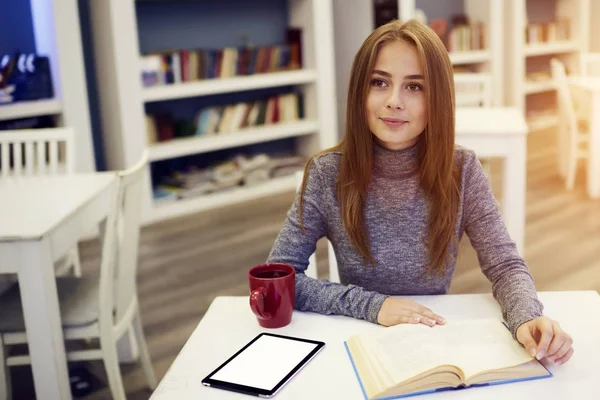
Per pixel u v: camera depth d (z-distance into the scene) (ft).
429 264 4.40
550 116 24.38
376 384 3.13
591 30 24.26
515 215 9.66
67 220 6.41
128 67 14.19
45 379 6.09
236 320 4.07
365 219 4.42
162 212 15.19
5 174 9.34
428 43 3.94
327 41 17.44
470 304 4.13
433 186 4.25
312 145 18.10
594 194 14.96
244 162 16.81
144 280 11.46
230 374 3.36
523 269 4.15
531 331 3.47
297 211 4.63
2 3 13.93
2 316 6.59
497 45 21.43
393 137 4.05
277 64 17.28
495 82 21.58
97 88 15.02
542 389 3.10
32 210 6.59
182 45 16.71
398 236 4.40
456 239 4.46
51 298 6.00
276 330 3.90
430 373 3.09
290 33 17.78
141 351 7.66
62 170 13.07
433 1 21.62
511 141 9.53
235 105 16.65
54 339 6.03
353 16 19.44
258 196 16.80
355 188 4.35
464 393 3.10
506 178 9.68
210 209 15.90
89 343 8.96
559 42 23.94
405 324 3.73
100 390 7.86
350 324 3.94
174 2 16.40
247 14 17.69
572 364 3.33
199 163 17.30
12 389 7.92
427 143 4.14
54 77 13.58
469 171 4.45
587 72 18.92
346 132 4.32
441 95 3.99
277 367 3.41
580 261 11.27
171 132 15.66
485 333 3.58
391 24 4.09
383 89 4.05
